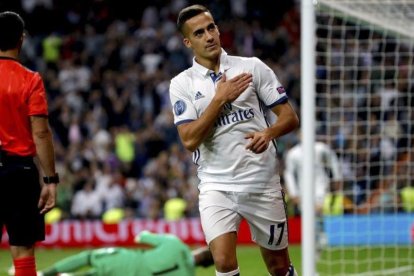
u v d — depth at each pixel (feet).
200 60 23.04
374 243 49.16
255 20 95.35
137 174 71.10
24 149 22.82
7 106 22.62
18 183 22.72
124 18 97.40
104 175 65.36
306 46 26.32
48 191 22.94
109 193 64.28
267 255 24.13
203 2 96.84
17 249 23.07
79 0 98.48
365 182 54.19
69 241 56.29
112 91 80.23
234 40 90.12
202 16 22.74
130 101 80.02
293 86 79.66
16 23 23.11
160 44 89.35
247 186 22.80
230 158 22.81
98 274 29.76
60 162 70.74
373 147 54.65
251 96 22.80
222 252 22.54
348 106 56.80
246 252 48.96
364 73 61.62
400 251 46.98
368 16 35.63
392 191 49.85
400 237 49.93
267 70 23.04
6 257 50.14
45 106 22.90
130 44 89.10
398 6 34.55
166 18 94.89
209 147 22.98
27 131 22.90
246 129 22.76
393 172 49.11
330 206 47.06
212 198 22.89
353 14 34.55
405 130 54.70
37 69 89.66
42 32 97.55
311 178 26.07
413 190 54.19
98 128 76.43
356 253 42.01
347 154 54.65
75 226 56.29
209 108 21.76
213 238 22.70
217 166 22.98
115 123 78.69
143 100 80.89
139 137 72.74
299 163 45.85
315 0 26.48
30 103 22.68
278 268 24.21
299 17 93.66
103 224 55.98
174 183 63.62
